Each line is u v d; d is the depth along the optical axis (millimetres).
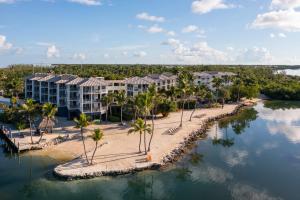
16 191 54250
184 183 58375
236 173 63500
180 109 133750
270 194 54062
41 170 62469
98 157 67500
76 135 83500
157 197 53094
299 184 58188
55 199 51812
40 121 85000
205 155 74875
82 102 100375
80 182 57719
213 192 54844
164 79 154250
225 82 187000
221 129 104062
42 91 122500
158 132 91250
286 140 90688
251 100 177125
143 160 66188
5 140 86750
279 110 148000
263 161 71312
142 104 74812
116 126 95938
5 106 117625
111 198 52562
